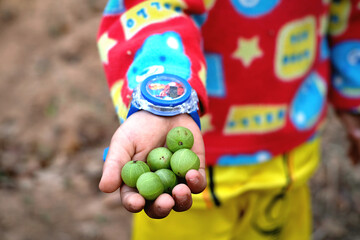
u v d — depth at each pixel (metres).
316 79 0.60
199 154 0.42
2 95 1.25
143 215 0.60
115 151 0.40
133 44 0.44
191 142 0.41
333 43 0.62
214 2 0.50
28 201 0.99
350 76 0.61
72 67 1.30
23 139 1.15
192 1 0.47
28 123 1.18
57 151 1.12
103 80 1.27
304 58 0.56
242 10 0.51
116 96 0.44
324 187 0.98
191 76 0.42
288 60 0.55
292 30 0.54
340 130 1.09
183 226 0.59
